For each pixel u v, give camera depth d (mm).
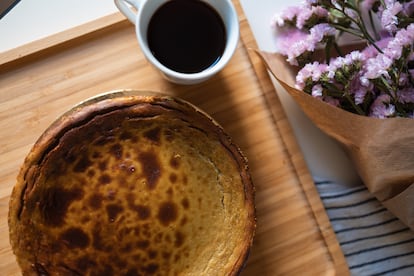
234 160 538
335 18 601
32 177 507
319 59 620
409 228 619
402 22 572
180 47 544
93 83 584
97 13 615
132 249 531
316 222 591
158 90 589
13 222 507
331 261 588
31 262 513
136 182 532
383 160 562
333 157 629
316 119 584
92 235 526
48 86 581
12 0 630
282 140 597
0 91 576
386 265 616
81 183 526
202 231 543
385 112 573
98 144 528
